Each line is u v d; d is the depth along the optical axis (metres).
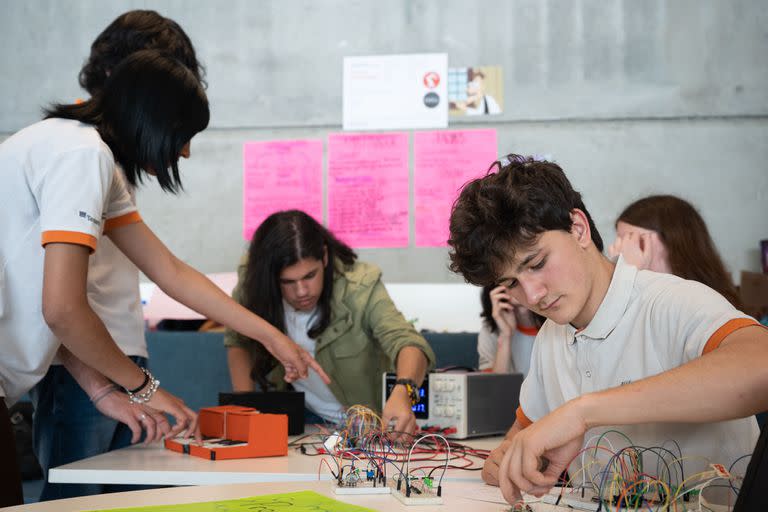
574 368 1.21
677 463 1.10
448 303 3.54
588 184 3.50
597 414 0.86
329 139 3.64
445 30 3.59
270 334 1.74
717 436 1.11
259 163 3.68
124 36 1.72
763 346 0.87
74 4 3.78
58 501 0.92
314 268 2.10
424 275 3.56
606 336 1.15
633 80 3.48
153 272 1.67
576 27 3.52
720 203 3.43
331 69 3.66
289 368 1.78
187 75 1.48
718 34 3.44
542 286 1.01
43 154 1.35
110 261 1.72
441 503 0.94
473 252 1.01
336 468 1.27
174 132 1.46
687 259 1.99
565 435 0.85
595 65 3.50
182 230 3.70
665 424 1.13
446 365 2.84
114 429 1.68
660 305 1.09
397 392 1.75
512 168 1.03
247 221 3.67
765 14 3.41
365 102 3.63
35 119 3.78
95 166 1.35
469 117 3.57
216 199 3.69
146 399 1.52
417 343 2.04
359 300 2.20
